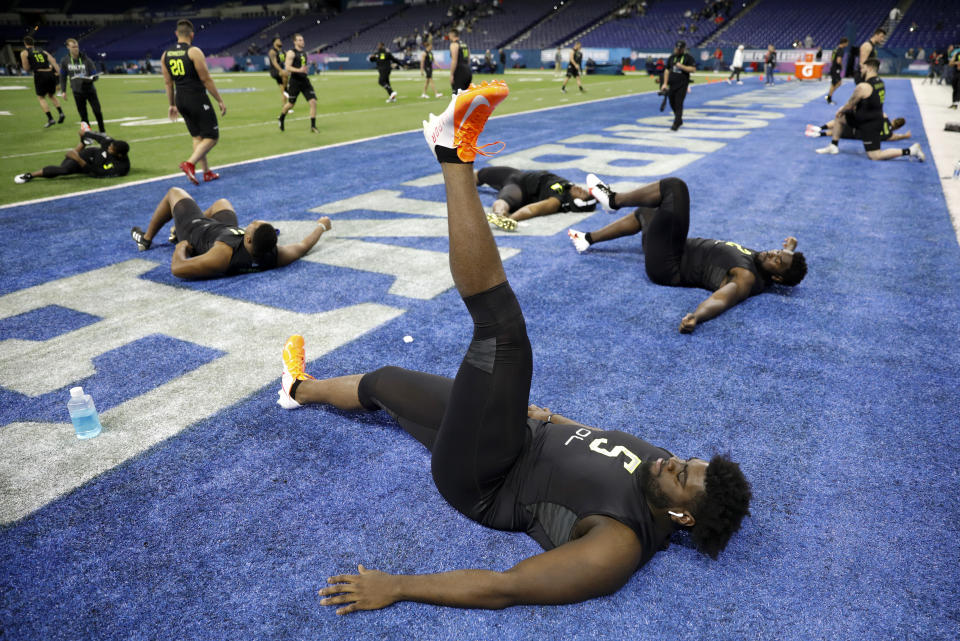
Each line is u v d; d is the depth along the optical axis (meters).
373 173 8.66
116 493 2.46
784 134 11.86
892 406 3.03
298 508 2.37
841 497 2.43
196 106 7.71
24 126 13.92
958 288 4.50
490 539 2.21
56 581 2.04
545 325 3.91
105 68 49.34
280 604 1.96
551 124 13.38
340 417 2.98
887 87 23.48
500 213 6.06
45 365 3.46
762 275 4.22
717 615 1.93
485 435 2.01
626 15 44.16
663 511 1.87
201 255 4.61
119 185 7.96
